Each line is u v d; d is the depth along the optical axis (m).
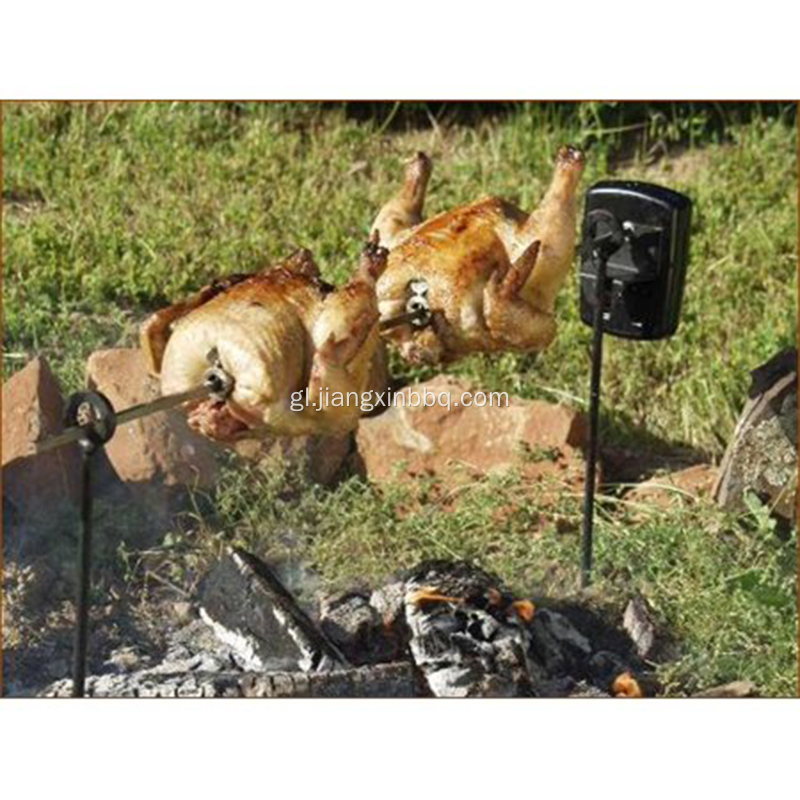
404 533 9.88
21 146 13.62
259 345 7.83
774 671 9.04
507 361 11.52
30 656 8.98
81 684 7.80
